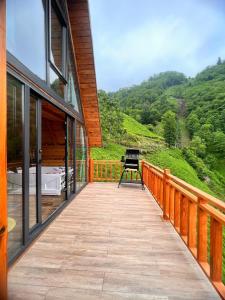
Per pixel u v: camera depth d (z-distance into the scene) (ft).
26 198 10.11
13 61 8.88
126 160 26.23
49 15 13.41
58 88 16.07
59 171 21.66
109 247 10.61
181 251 10.33
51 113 19.92
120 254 9.96
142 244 10.98
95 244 10.90
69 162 19.89
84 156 26.81
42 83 12.18
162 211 15.99
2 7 5.38
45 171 22.03
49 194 19.66
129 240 11.41
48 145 25.03
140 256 9.82
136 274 8.47
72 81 20.54
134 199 20.03
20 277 8.16
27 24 10.66
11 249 9.15
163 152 95.61
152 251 10.29
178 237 11.85
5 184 5.63
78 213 15.72
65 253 9.96
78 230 12.60
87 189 24.44
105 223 13.78
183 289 7.66
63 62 17.33
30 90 10.91
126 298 7.18
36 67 11.61
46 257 9.58
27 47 10.58
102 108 69.82
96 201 19.20
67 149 18.48
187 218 10.68
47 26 13.16
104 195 21.57
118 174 30.53
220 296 7.11
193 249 9.91
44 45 12.80
